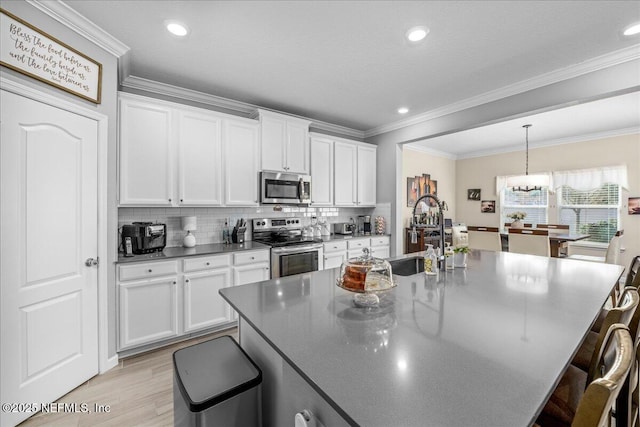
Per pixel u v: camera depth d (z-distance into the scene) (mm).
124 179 2438
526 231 3777
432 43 2223
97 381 2031
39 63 1688
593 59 2406
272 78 2801
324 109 3674
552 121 4191
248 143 3215
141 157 2523
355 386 691
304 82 2895
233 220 3477
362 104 3484
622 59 2297
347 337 962
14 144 1598
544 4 1797
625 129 4527
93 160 2055
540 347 880
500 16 1905
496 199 6176
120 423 1646
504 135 5000
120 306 2270
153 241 2641
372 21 1962
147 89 2875
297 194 3605
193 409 970
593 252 4887
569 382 1097
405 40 2182
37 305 1721
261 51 2330
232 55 2387
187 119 2793
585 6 1812
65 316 1879
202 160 2881
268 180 3342
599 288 1535
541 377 719
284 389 1080
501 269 2002
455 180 6895
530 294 1428
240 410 1081
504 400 633
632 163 4496
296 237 3896
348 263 1354
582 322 1074
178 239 3092
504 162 6066
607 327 969
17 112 1605
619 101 3430
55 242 1812
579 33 2082
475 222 6527
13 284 1605
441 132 3705
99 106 2102
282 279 1764
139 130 2514
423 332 994
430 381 708
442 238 2004
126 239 2508
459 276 1802
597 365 938
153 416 1705
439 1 1773
